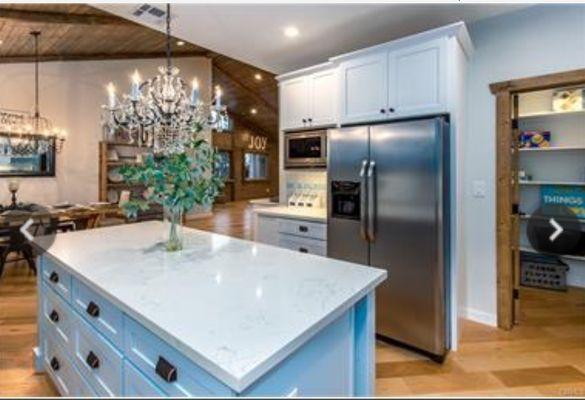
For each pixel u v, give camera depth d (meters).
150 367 1.14
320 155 3.62
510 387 2.15
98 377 1.48
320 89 3.62
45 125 6.44
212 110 3.08
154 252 1.94
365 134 2.77
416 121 2.50
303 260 1.79
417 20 3.03
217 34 3.29
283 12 2.88
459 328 2.88
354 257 2.86
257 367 0.87
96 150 7.09
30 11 4.41
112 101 2.77
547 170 3.95
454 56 2.55
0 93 5.93
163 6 2.78
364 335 1.45
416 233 2.52
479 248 3.10
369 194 2.71
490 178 3.03
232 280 1.47
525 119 3.97
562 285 3.80
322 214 3.43
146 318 1.11
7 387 2.14
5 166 5.99
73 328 1.72
